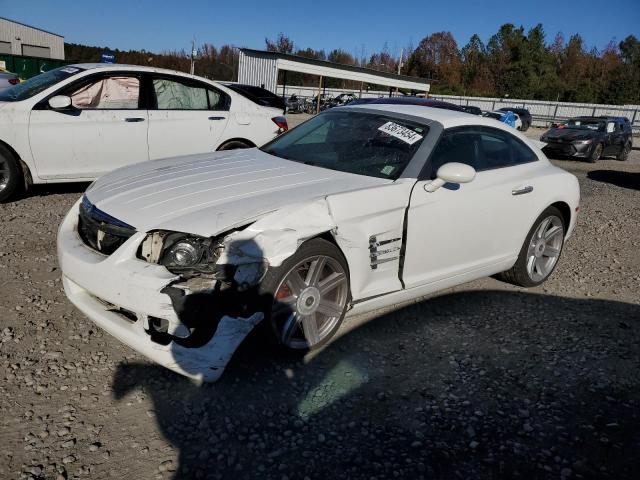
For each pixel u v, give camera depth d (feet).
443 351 11.19
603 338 12.36
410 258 11.46
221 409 8.71
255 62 95.25
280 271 9.20
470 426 8.80
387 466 7.75
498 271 14.16
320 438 8.21
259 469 7.50
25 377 9.20
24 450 7.55
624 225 24.43
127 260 8.95
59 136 19.92
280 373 9.83
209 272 8.60
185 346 8.68
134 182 10.97
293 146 13.55
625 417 9.41
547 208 14.67
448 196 11.87
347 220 10.11
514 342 11.84
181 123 22.27
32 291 12.45
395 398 9.41
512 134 14.53
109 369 9.62
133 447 7.77
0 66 95.81
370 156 12.15
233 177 10.98
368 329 11.86
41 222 17.72
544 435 8.75
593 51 227.81
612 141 55.57
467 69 213.87
